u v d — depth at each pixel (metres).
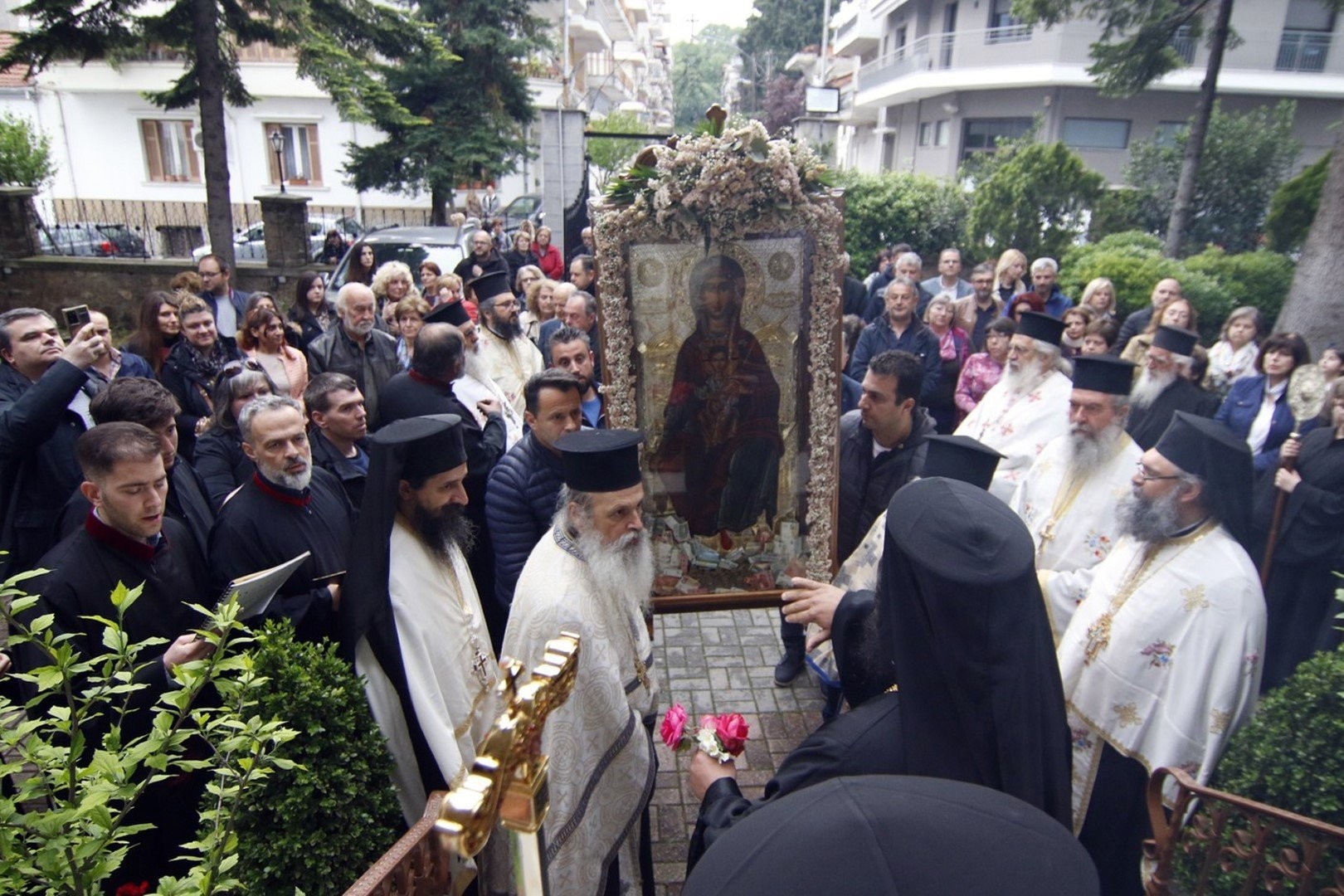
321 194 24.92
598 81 43.44
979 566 1.60
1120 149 22.48
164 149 24.59
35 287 13.34
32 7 11.37
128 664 2.04
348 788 2.13
